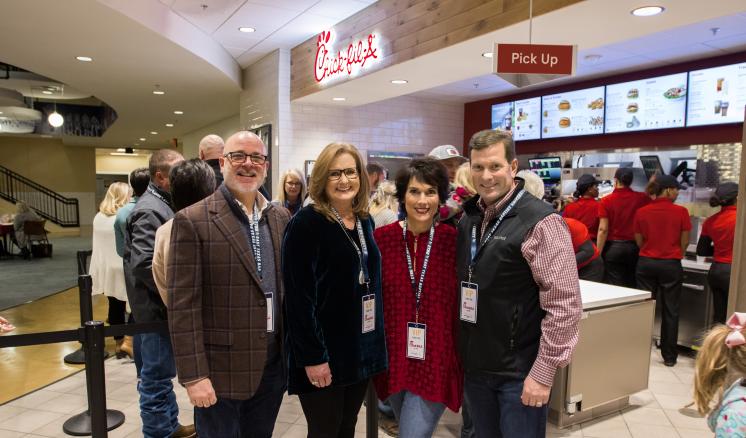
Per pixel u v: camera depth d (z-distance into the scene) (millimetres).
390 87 5316
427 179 1808
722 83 5121
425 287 1845
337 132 6820
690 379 3717
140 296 2393
